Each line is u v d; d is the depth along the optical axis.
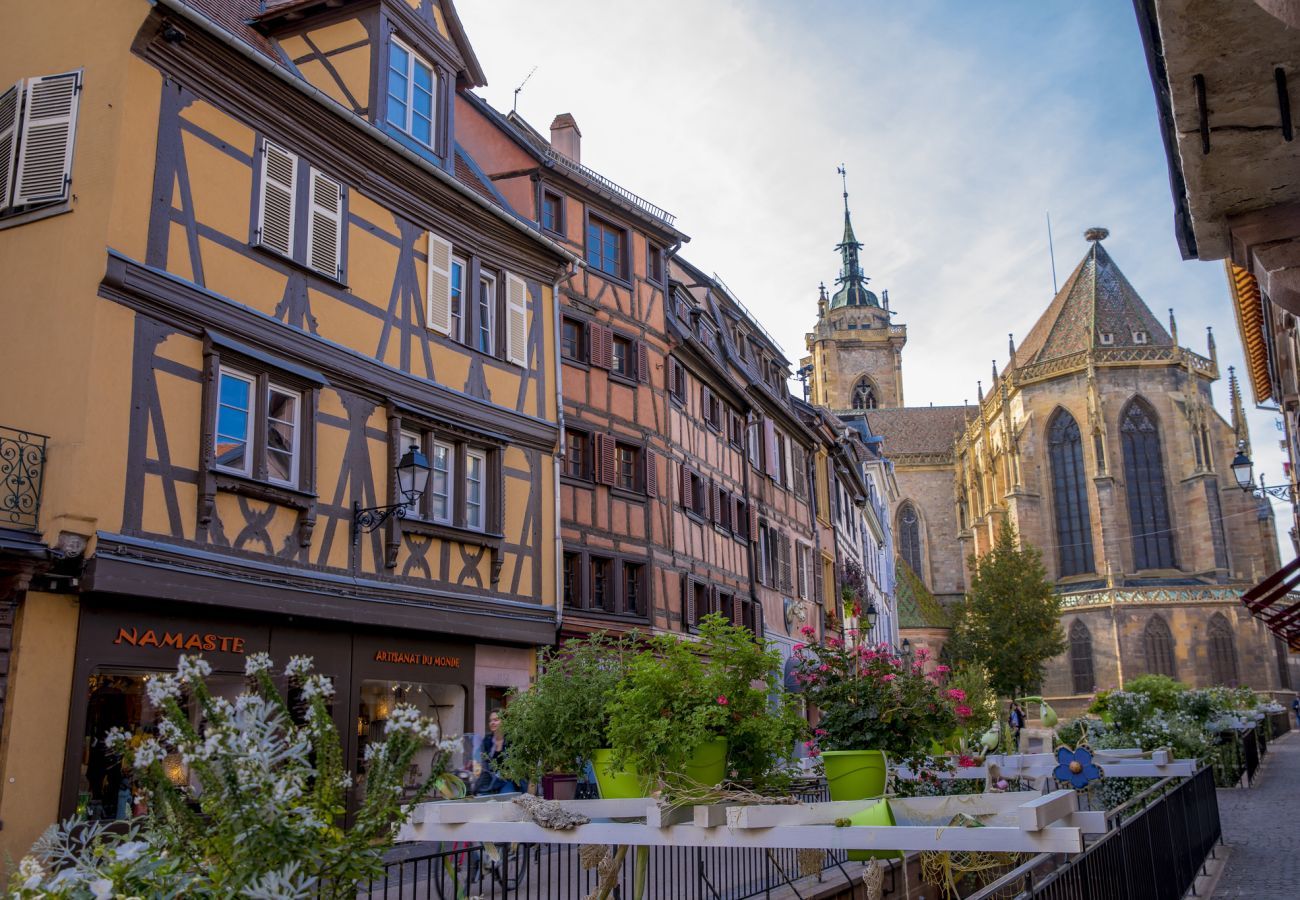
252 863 3.95
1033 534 70.31
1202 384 69.19
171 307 11.90
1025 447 71.25
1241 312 16.08
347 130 14.50
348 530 13.84
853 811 6.02
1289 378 17.16
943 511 85.94
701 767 7.25
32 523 10.74
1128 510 67.75
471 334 16.66
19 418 11.32
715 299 30.77
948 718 10.71
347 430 14.04
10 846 9.92
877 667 10.85
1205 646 63.84
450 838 6.80
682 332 24.22
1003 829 5.32
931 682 10.93
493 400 16.84
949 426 90.38
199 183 12.50
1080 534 69.69
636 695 7.30
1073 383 70.12
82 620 10.83
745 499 28.97
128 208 11.61
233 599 12.03
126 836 4.42
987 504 76.12
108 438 11.07
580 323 21.31
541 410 17.92
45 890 3.90
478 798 8.38
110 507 10.98
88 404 10.93
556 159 20.98
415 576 14.80
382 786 4.41
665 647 7.71
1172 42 5.60
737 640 7.79
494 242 17.31
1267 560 66.81
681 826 6.10
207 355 12.20
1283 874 12.33
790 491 34.25
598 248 22.53
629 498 21.77
